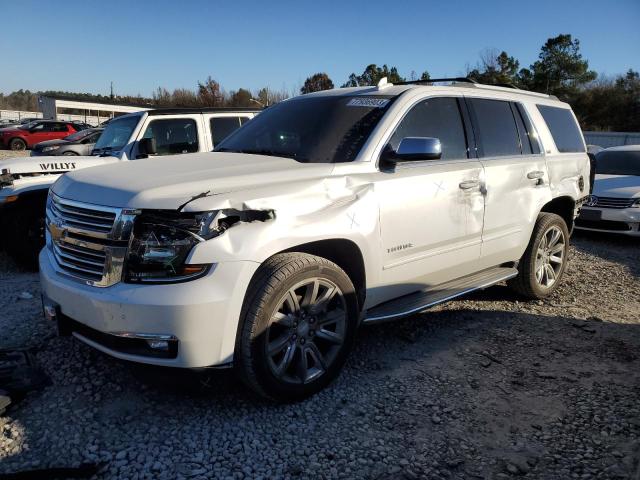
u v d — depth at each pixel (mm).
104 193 3105
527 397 3584
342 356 3561
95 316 2979
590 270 7102
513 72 43625
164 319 2838
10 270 6422
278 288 3100
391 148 3895
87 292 2996
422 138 3738
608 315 5254
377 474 2789
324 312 3426
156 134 7277
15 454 2832
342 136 3941
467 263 4551
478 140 4652
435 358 4148
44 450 2875
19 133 28062
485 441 3092
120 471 2734
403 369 3949
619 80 45375
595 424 3262
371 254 3637
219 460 2850
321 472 2787
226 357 3016
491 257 4797
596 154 11031
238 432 3092
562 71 44344
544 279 5637
